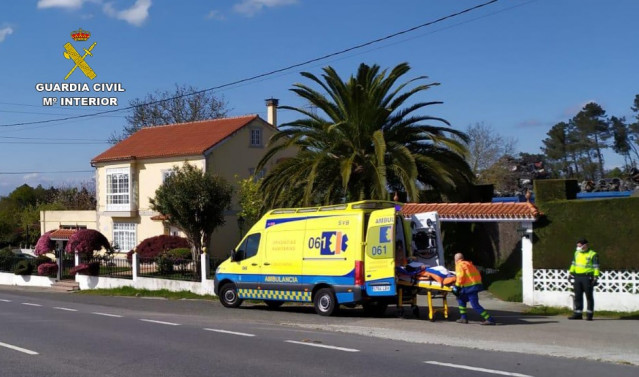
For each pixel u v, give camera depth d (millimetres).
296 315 15953
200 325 13883
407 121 23266
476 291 13680
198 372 8719
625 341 11336
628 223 15391
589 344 11016
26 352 10461
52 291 26984
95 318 15555
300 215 16219
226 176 34875
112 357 9930
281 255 16391
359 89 21938
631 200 15406
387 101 22812
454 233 23266
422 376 8328
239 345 10906
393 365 9047
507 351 10273
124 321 14789
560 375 8367
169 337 11953
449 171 22500
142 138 40406
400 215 15117
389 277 14211
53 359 9828
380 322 14195
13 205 60125
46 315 16422
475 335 12109
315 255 15641
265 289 16734
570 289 16094
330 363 9227
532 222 16688
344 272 14969
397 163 21469
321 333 12523
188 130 38688
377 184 21062
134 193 37156
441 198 23406
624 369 8812
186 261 23688
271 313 16516
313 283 15586
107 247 28672
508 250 21031
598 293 15523
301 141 23531
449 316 15117
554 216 16422
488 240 22594
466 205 18672
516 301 17391
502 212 17203
